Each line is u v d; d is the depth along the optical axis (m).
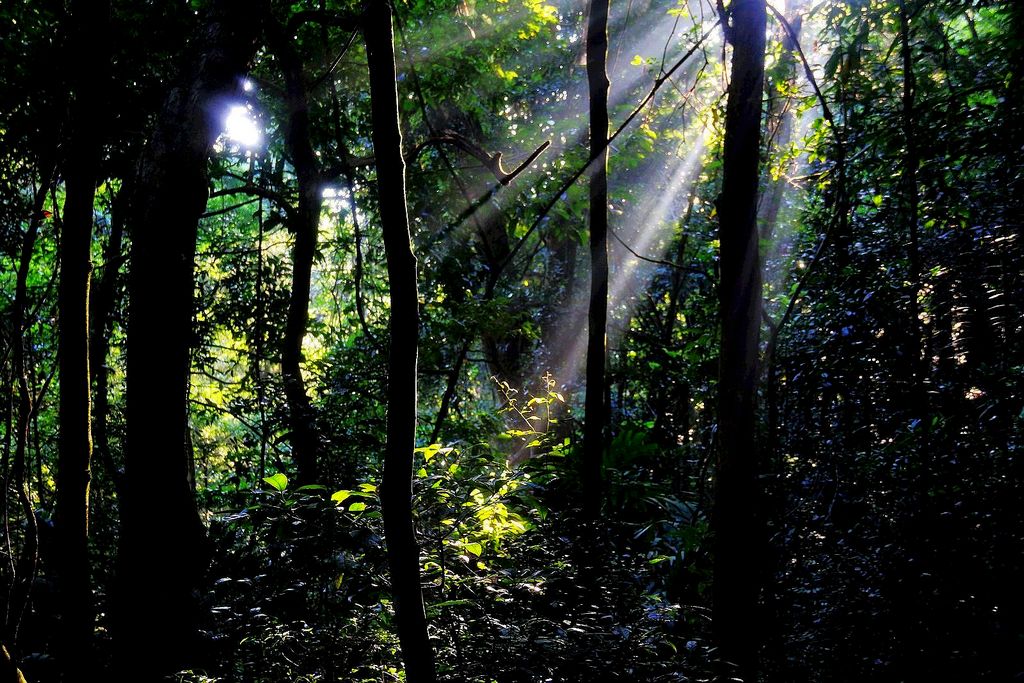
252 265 9.02
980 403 5.56
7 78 4.74
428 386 10.01
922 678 4.26
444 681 3.06
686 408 10.61
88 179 3.32
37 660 3.56
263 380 7.41
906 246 6.41
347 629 3.56
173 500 4.28
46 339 6.11
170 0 5.93
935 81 6.79
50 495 5.55
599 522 5.01
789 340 7.40
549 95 10.62
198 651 3.85
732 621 4.43
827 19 6.49
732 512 4.51
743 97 4.56
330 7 7.21
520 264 11.10
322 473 6.25
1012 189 5.78
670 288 11.40
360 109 8.77
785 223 9.47
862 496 5.79
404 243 2.62
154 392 4.29
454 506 3.68
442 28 8.12
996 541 4.69
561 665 3.32
